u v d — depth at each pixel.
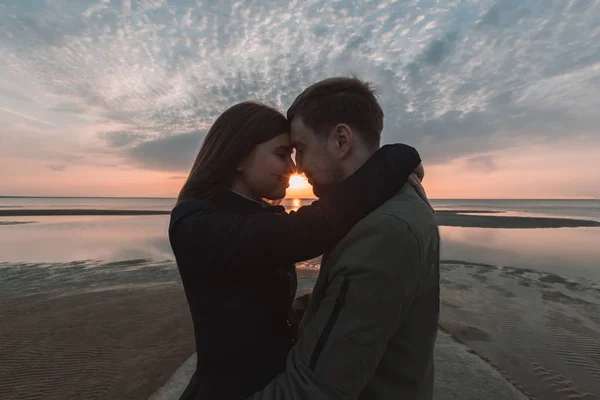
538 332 5.70
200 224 0.88
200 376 1.01
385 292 0.74
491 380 3.36
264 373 0.97
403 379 0.85
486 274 10.15
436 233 0.91
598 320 6.32
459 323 6.10
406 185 0.98
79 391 3.80
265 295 0.99
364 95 1.00
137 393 3.72
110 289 8.33
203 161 1.08
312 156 1.01
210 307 0.94
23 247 15.88
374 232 0.77
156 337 5.23
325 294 0.91
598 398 3.83
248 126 1.03
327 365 0.74
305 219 0.84
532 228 27.11
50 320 6.07
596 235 21.78
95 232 23.25
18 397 3.73
